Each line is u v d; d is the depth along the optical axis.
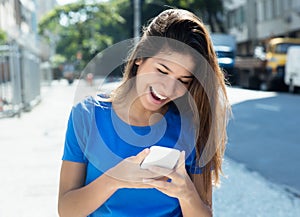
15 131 10.37
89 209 1.61
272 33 33.25
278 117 12.23
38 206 4.65
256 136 9.30
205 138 1.72
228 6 45.53
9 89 14.36
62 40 42.91
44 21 34.62
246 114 12.84
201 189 1.78
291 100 17.17
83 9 31.36
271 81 22.84
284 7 34.81
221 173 1.85
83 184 1.71
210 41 1.62
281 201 4.89
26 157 7.22
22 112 14.89
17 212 4.48
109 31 41.56
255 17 40.06
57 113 14.48
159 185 1.53
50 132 9.98
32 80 17.28
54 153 7.50
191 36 1.55
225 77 1.78
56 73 39.81
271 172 6.31
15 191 5.21
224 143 1.78
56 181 5.62
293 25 33.41
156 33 1.55
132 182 1.54
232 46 26.06
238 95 15.62
